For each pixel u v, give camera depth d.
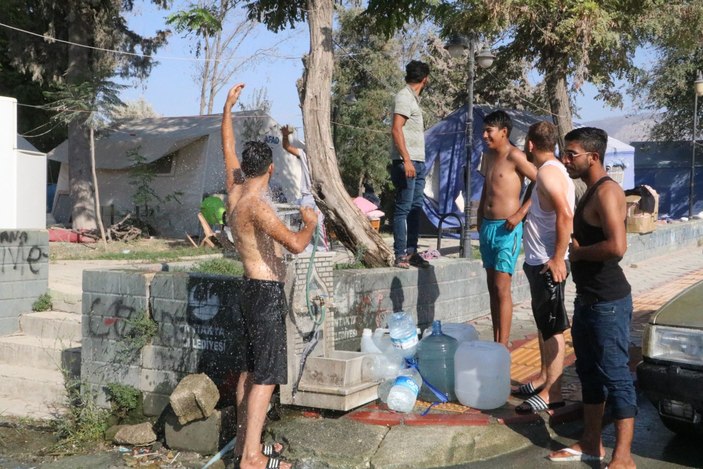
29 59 20.36
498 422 5.22
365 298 6.67
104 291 6.23
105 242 17.47
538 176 5.18
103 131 20.27
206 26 7.30
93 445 5.89
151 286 6.02
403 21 9.60
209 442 5.38
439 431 5.04
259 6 9.13
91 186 20.08
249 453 4.78
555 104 14.92
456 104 27.75
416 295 7.48
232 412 5.46
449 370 5.79
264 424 5.38
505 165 6.12
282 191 19.12
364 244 7.47
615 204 4.49
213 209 17.22
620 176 23.06
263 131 20.33
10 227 8.51
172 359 5.91
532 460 4.89
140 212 20.59
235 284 5.61
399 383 5.46
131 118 22.58
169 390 5.92
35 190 8.93
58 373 7.18
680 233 18.31
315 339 5.65
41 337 7.93
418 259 7.61
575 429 5.41
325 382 5.39
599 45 13.82
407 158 6.99
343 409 5.29
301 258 5.51
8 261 8.04
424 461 4.82
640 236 15.45
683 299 5.05
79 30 19.77
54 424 6.30
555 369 5.46
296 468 4.85
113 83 18.23
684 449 5.09
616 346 4.54
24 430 6.26
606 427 5.57
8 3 18.83
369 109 25.91
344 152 26.50
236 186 5.16
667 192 29.88
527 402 5.43
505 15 12.33
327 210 7.42
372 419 5.27
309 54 7.51
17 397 7.01
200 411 5.36
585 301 4.63
